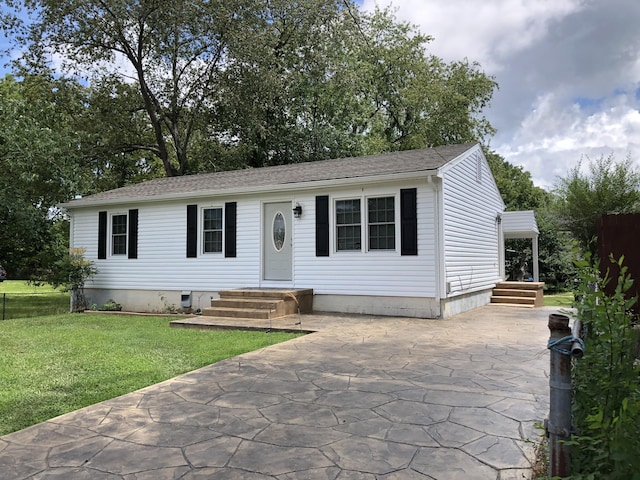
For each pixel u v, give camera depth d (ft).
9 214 50.11
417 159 38.55
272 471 9.85
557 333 7.92
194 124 80.69
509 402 14.26
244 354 21.63
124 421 13.04
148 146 81.25
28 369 19.84
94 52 72.69
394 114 106.73
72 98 74.43
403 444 11.15
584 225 66.59
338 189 37.06
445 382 16.61
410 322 31.89
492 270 49.85
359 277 36.32
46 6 65.41
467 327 29.63
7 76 85.15
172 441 11.58
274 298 35.29
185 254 43.75
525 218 58.90
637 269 21.91
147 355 22.49
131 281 46.42
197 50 76.38
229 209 41.70
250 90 72.74
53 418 13.47
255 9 71.72
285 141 80.89
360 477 9.52
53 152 52.80
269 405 14.24
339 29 76.38
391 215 35.40
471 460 10.23
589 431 7.95
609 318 8.51
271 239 40.14
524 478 9.36
